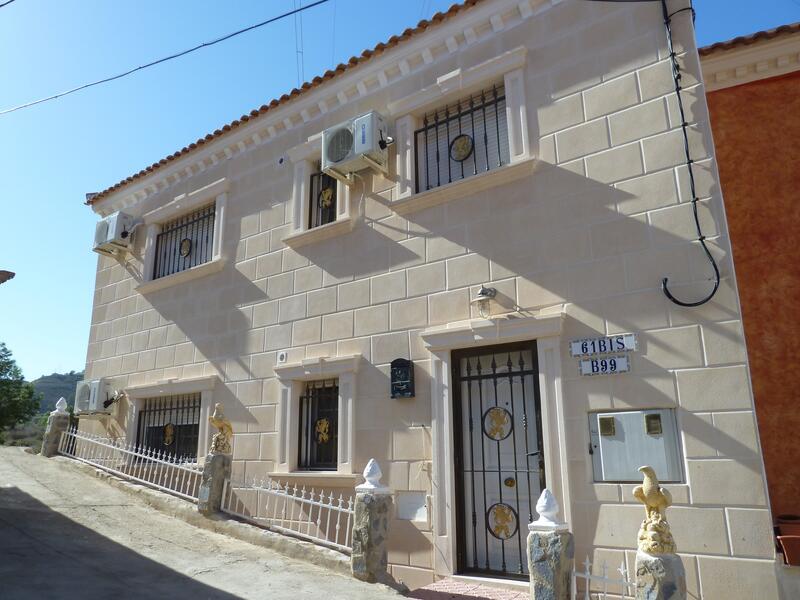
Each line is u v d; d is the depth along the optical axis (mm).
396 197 7590
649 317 5445
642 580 3979
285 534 6746
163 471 9328
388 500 5855
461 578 5852
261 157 9633
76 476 9664
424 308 7004
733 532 4699
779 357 6664
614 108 6109
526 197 6492
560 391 5703
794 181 7047
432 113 7727
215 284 9648
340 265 8023
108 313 11641
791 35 6996
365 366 7359
